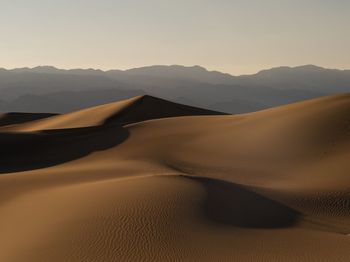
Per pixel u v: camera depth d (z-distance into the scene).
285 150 43.38
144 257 15.20
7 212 24.42
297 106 55.66
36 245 17.66
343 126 45.00
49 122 102.94
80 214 20.36
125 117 96.12
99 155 51.09
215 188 24.59
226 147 47.12
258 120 53.97
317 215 24.55
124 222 18.50
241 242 16.44
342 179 33.59
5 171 47.75
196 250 15.57
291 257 14.58
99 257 15.53
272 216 22.53
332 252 15.16
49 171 37.97
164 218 18.81
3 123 119.75
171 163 43.06
